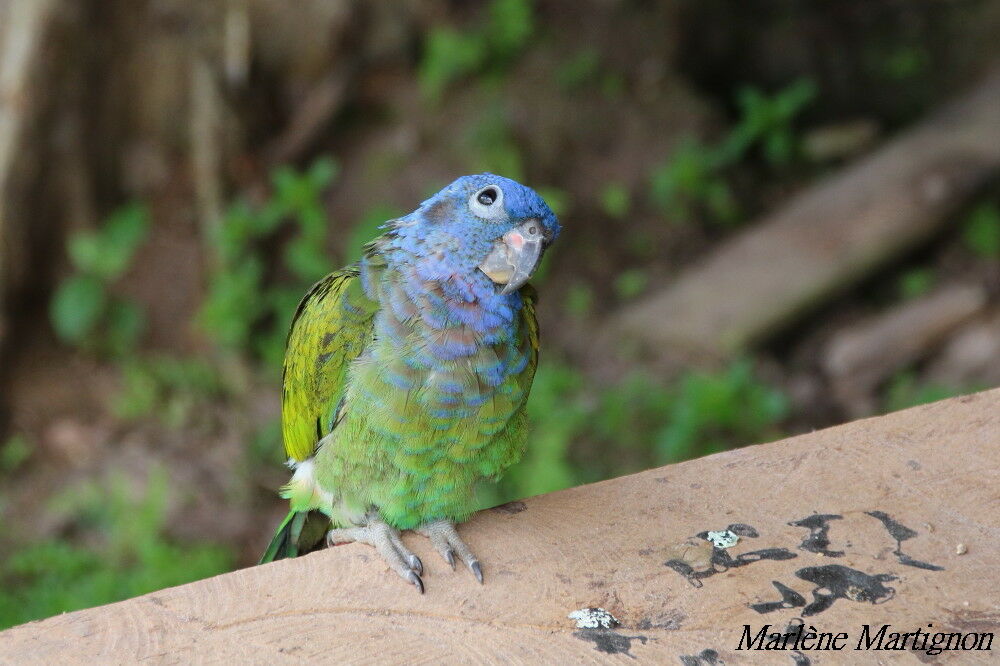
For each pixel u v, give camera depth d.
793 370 12.97
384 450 4.96
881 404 12.49
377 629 4.00
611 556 4.38
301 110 13.82
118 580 10.20
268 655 3.85
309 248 12.85
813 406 12.47
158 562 10.27
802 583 4.18
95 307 12.06
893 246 13.24
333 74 13.86
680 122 14.62
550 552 4.43
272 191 13.41
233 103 13.22
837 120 16.27
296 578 4.24
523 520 4.62
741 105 15.75
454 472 5.02
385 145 13.94
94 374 12.27
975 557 4.27
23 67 11.59
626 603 4.13
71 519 10.89
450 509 5.06
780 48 16.58
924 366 12.86
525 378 5.15
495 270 4.93
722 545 4.40
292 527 5.82
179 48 12.80
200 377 12.33
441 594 4.21
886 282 13.66
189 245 12.94
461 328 4.91
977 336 12.72
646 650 3.90
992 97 14.34
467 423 4.93
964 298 12.83
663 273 13.88
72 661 3.78
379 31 14.10
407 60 14.39
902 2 16.78
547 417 12.03
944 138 13.96
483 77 14.41
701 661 3.85
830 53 16.59
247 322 12.49
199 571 10.23
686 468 4.89
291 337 5.72
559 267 13.80
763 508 4.60
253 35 13.36
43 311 12.41
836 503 4.59
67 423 11.91
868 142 15.34
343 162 13.94
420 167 13.80
